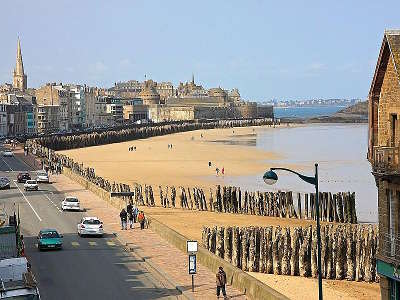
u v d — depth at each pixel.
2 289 26.97
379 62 34.16
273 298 32.03
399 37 33.47
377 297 40.69
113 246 51.69
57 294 36.56
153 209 77.88
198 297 35.50
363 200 88.44
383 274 34.09
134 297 36.03
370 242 46.03
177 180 109.94
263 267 47.72
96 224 55.97
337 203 72.88
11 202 78.00
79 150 192.00
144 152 175.25
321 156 158.75
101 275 41.47
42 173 101.00
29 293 27.14
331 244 46.81
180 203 82.31
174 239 51.12
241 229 48.72
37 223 62.75
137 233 57.19
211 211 77.44
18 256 35.47
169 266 43.59
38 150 157.00
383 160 33.03
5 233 35.38
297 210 79.31
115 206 73.62
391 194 33.81
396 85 33.19
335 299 39.84
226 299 35.00
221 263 40.59
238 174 119.62
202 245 49.53
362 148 185.75
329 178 112.62
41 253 48.84
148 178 112.50
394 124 33.69
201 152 173.00
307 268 46.84
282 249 47.25
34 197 83.06
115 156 163.00
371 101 35.22
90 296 36.16
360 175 116.88
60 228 60.16
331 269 46.66
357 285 44.72
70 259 46.50
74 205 70.62
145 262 45.53
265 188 99.94
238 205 77.38
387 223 34.09
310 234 47.31
